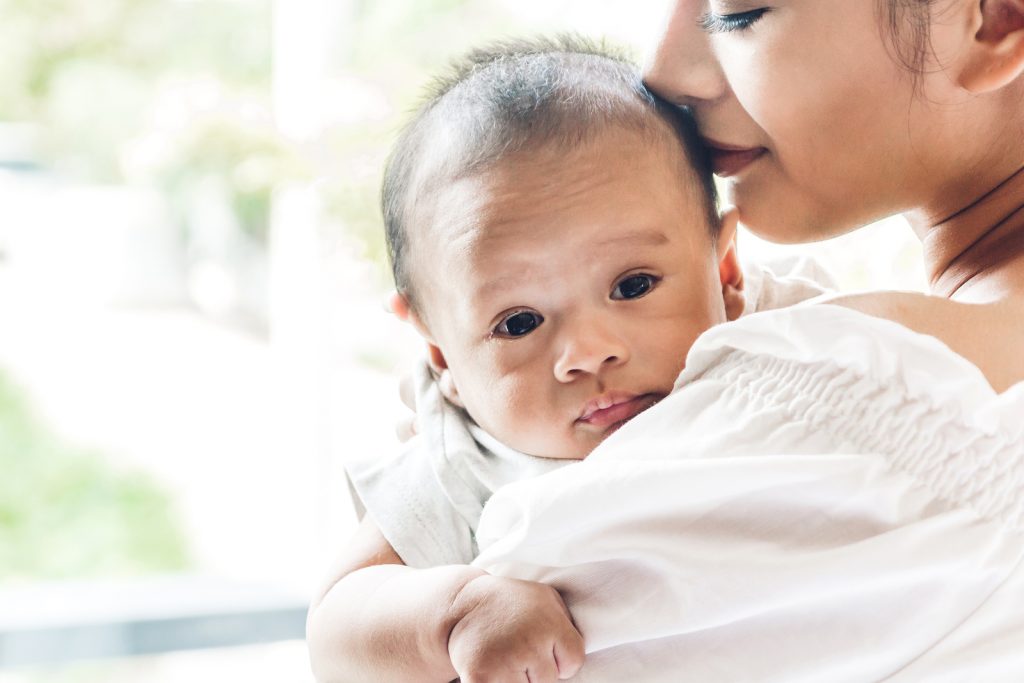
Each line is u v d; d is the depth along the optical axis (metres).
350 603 0.90
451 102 1.01
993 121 0.88
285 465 4.23
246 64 4.27
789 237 0.97
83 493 4.38
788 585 0.69
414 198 0.99
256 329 4.53
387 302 1.09
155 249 4.67
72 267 4.65
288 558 4.18
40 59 4.53
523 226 0.91
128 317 4.67
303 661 3.32
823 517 0.71
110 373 4.55
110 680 3.27
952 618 0.69
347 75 3.51
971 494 0.69
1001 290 0.81
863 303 0.77
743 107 0.93
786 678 0.70
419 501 1.01
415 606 0.82
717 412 0.75
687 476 0.70
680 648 0.73
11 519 4.32
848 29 0.85
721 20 0.89
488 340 0.94
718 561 0.71
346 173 3.41
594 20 2.93
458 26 3.64
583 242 0.91
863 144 0.88
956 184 0.90
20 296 4.60
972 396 0.69
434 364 1.08
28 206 4.61
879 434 0.71
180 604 3.34
